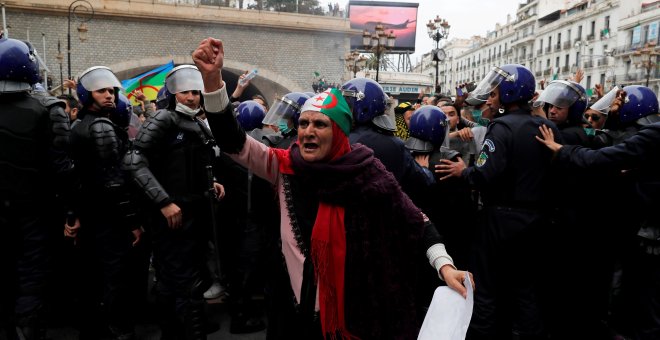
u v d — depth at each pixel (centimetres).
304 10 2541
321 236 185
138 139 296
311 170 186
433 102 650
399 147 300
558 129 353
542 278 322
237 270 370
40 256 301
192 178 306
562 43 5806
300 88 2561
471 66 8706
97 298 347
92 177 324
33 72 295
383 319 187
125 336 336
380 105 300
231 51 2458
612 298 355
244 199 413
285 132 371
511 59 7162
